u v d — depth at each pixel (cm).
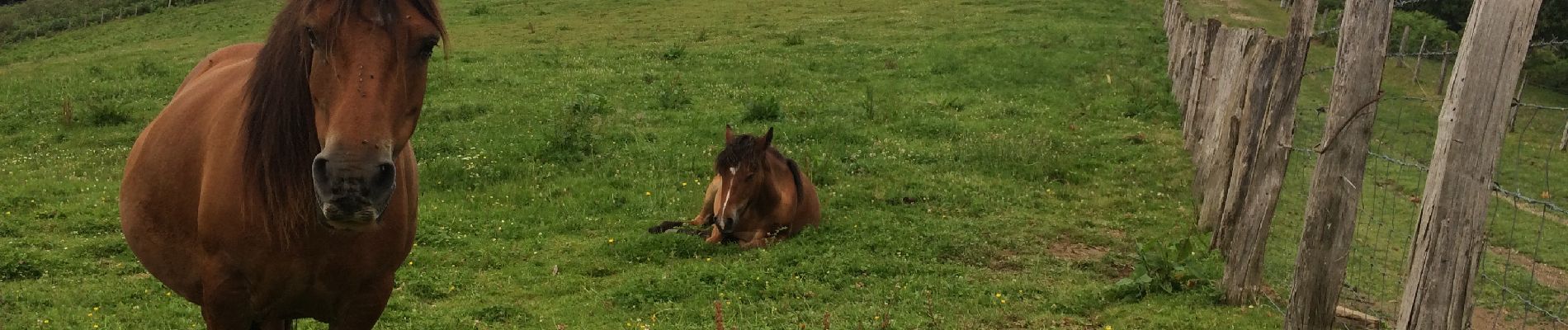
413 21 333
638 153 1275
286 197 353
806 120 1512
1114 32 2555
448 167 1163
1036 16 2864
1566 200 1252
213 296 386
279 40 358
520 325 664
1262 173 680
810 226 930
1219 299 697
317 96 324
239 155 365
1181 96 1608
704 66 2044
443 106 1566
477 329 650
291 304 393
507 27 2950
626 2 3497
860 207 1020
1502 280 783
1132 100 1677
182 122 413
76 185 1105
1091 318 669
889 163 1218
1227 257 764
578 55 2195
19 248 823
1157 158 1266
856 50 2236
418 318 667
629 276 775
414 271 777
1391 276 766
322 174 301
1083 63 2072
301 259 373
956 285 731
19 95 1775
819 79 1909
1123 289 717
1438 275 404
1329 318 561
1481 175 390
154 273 432
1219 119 1025
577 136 1291
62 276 759
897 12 2981
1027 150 1246
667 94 1647
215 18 3766
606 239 900
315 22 321
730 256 841
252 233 367
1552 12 2027
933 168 1198
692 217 1007
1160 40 2458
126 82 1883
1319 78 2092
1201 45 1333
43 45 3578
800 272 777
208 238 376
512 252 856
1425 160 1363
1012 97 1733
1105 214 993
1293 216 966
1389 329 611
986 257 833
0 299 684
